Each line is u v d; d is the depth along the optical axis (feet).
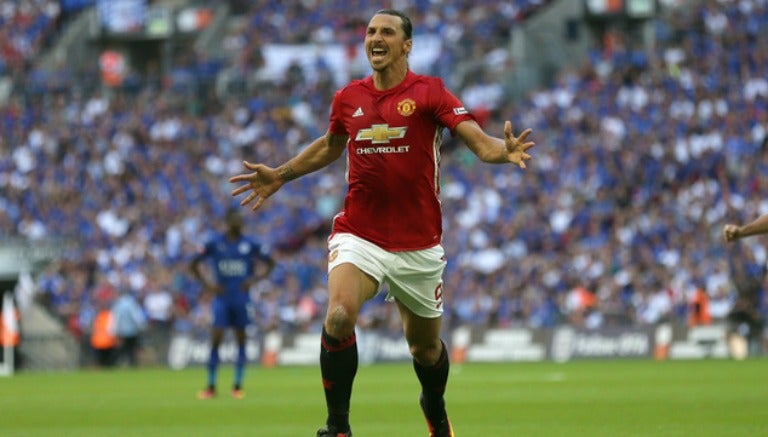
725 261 245.86
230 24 398.83
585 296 255.29
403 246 70.95
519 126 320.91
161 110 350.84
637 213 273.13
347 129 71.87
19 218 325.42
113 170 331.98
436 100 70.03
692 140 291.99
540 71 357.41
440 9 377.71
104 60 381.81
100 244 311.47
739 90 307.58
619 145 296.71
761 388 140.05
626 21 360.07
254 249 149.89
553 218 282.97
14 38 396.98
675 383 152.87
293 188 313.73
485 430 94.43
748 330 230.27
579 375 179.83
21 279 272.51
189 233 307.78
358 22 382.42
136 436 94.73
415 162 70.44
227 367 251.39
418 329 73.36
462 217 293.84
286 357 254.47
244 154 334.65
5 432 98.94
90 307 277.03
